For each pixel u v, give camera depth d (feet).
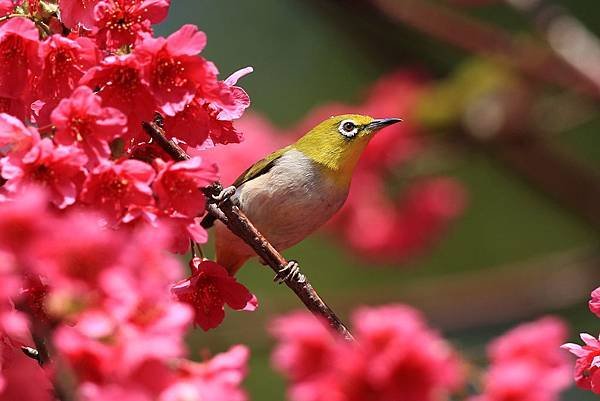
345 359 19.79
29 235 17.24
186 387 18.84
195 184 23.32
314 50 67.46
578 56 55.67
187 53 24.03
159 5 24.72
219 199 28.40
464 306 57.77
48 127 23.20
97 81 24.18
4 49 23.93
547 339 21.94
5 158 21.84
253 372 56.44
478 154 59.41
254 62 67.56
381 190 57.82
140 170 22.58
